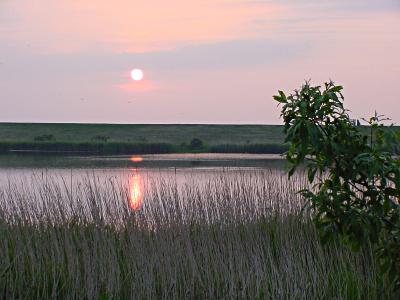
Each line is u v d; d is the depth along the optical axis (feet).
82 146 272.51
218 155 221.05
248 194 42.39
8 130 313.53
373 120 24.36
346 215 23.76
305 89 23.79
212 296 35.37
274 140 295.07
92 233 39.37
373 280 34.40
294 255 37.42
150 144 271.49
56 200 41.24
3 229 38.83
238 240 38.45
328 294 34.81
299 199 42.50
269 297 34.65
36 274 36.63
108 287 35.42
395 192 23.81
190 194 42.14
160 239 37.24
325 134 23.98
